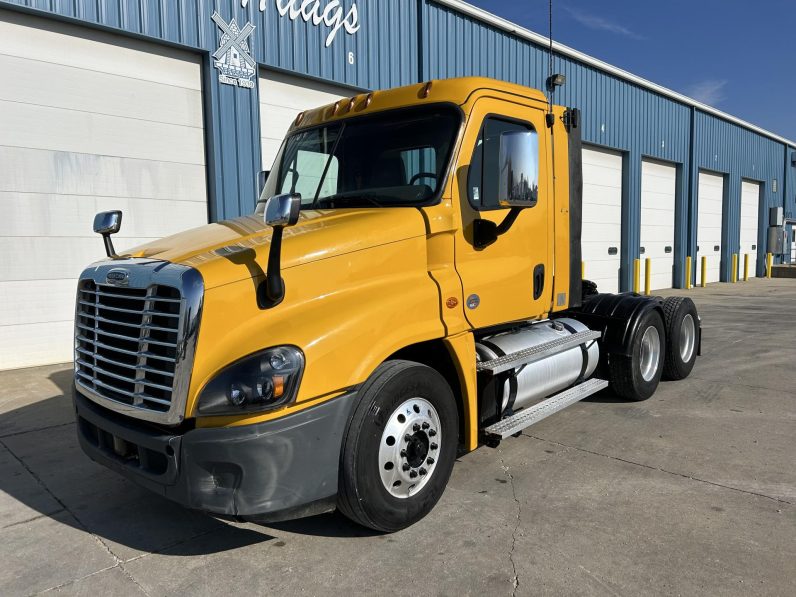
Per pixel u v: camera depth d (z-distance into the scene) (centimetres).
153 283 303
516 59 1421
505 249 434
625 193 1825
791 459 457
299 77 1030
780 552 325
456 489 411
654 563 316
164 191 887
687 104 2066
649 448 485
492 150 423
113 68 828
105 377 335
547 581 302
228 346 295
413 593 295
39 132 773
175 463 294
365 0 1099
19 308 774
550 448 488
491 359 430
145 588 304
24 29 754
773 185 2819
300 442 298
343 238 341
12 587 306
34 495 415
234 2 918
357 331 322
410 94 426
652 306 612
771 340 974
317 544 343
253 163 959
